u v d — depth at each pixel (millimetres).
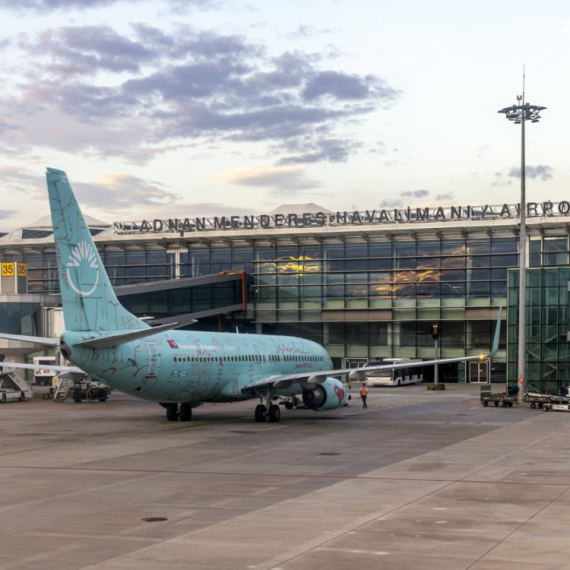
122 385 43438
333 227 97438
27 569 15992
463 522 20000
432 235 97062
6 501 23516
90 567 16094
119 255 107062
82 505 22781
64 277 41375
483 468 29344
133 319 45219
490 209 95312
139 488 25625
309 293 101000
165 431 43875
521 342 64375
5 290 83062
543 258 92750
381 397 74812
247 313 103000
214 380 48625
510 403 62000
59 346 41812
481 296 95500
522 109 63219
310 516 20859
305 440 39156
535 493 24125
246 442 38375
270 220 102812
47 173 41000
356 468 29594
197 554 16984
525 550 17141
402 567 15836
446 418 51844
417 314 97500
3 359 88625
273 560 16438
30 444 37938
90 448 36281
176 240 102500
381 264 98812
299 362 57719
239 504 22672
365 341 100125
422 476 27562
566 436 40469
